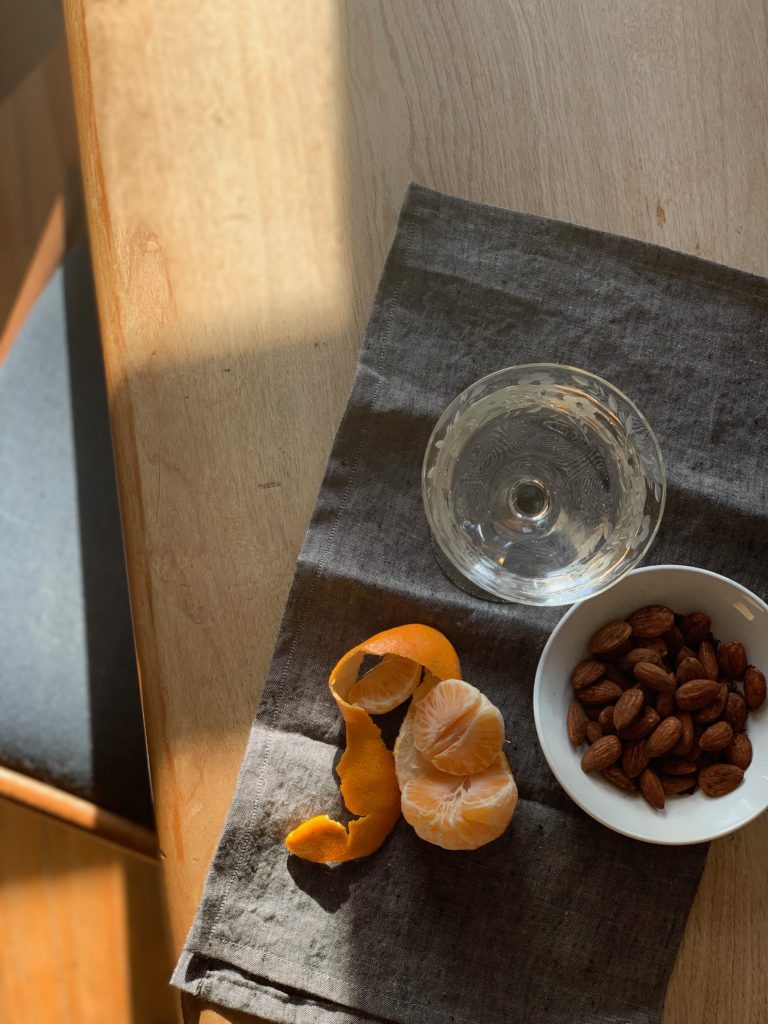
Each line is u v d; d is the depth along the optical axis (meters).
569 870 0.55
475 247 0.59
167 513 0.57
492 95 0.59
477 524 0.57
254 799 0.55
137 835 0.76
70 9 0.59
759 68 0.60
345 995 0.54
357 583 0.56
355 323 0.58
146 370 0.58
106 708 0.77
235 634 0.56
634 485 0.57
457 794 0.53
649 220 0.59
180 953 0.54
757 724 0.55
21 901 0.83
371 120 0.59
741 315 0.59
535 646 0.56
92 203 0.58
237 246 0.58
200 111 0.58
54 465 0.80
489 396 0.56
